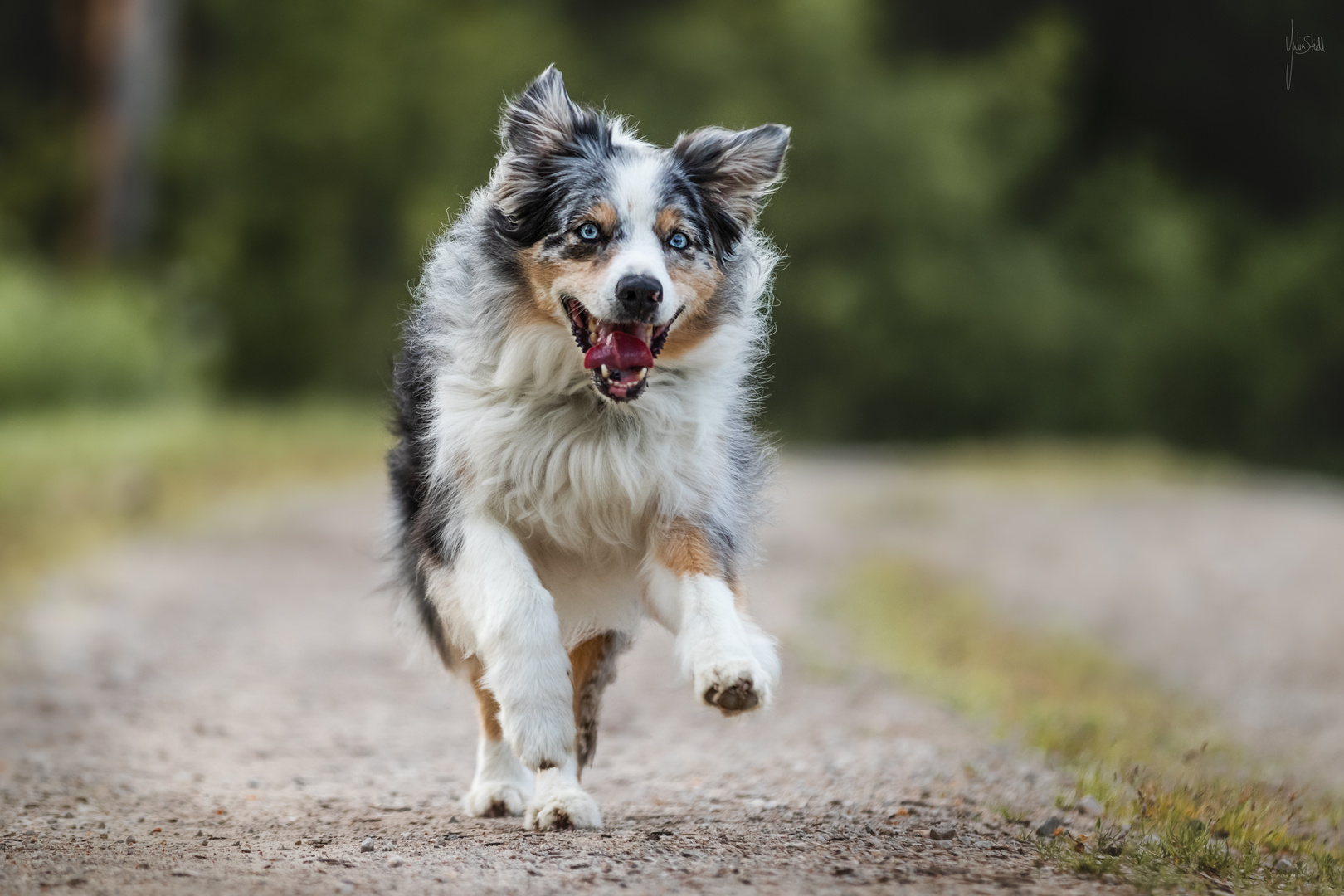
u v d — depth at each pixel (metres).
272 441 24.17
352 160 38.66
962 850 5.39
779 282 41.38
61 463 18.98
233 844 5.55
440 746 8.16
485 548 5.93
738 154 6.53
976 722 8.38
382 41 38.69
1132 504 22.95
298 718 8.74
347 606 12.52
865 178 41.38
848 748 7.63
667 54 41.84
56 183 39.44
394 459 6.90
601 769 7.59
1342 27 46.84
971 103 42.59
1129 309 43.31
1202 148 49.00
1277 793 7.04
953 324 41.41
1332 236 45.84
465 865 5.13
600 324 6.00
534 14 41.44
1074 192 45.66
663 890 4.75
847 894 4.71
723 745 8.05
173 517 16.62
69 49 36.84
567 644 6.53
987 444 41.25
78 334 26.47
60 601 11.95
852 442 43.00
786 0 41.72
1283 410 46.38
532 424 6.04
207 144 37.34
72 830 5.76
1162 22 47.72
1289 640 12.78
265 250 39.22
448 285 6.41
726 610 5.80
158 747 7.82
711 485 6.14
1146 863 5.27
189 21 40.25
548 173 6.29
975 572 16.19
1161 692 10.54
